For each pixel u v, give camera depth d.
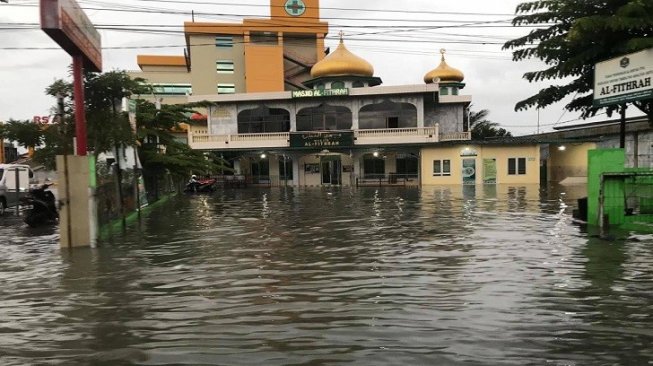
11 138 15.38
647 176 10.55
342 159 38.28
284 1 50.84
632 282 6.05
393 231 11.07
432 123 38.88
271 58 50.12
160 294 5.99
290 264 7.64
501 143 34.38
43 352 4.16
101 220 10.64
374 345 4.16
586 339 4.21
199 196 26.72
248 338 4.40
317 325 4.72
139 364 3.87
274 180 39.53
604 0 11.80
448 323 4.68
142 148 19.55
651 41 10.58
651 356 3.85
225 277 6.84
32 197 14.09
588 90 13.23
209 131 38.50
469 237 9.91
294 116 37.78
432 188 30.80
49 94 13.74
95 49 11.02
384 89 36.19
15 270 7.58
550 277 6.39
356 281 6.45
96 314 5.23
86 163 9.80
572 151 35.62
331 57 42.22
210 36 50.56
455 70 46.22
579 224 11.45
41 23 8.27
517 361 3.77
